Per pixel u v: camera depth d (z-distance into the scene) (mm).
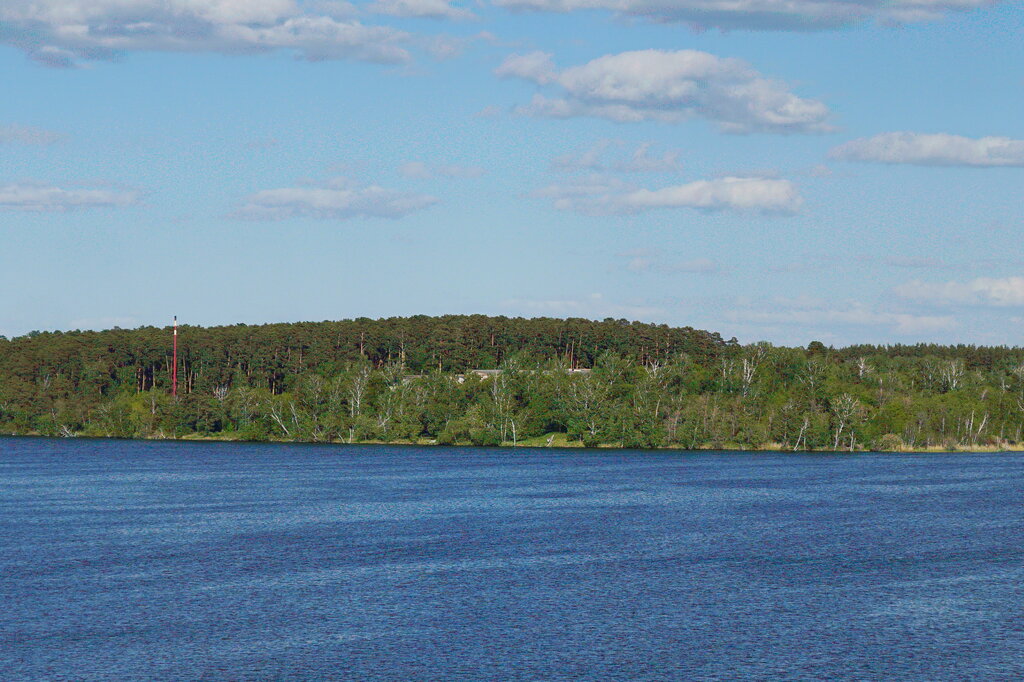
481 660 70375
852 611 84250
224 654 71312
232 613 82625
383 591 90938
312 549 113625
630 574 99062
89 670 67750
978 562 107188
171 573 99125
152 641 74438
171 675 66875
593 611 83750
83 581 95125
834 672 68438
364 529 130500
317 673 67438
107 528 131000
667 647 73750
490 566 102938
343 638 75438
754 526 134625
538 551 112438
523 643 74375
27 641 74312
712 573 99938
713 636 76562
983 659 71250
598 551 112625
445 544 117438
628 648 73438
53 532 127188
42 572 99500
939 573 100812
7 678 66188
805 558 109125
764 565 104500
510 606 85250
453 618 81250
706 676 67500
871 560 108188
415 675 67250
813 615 82875
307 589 91562
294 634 76500
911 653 72562
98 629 77750
